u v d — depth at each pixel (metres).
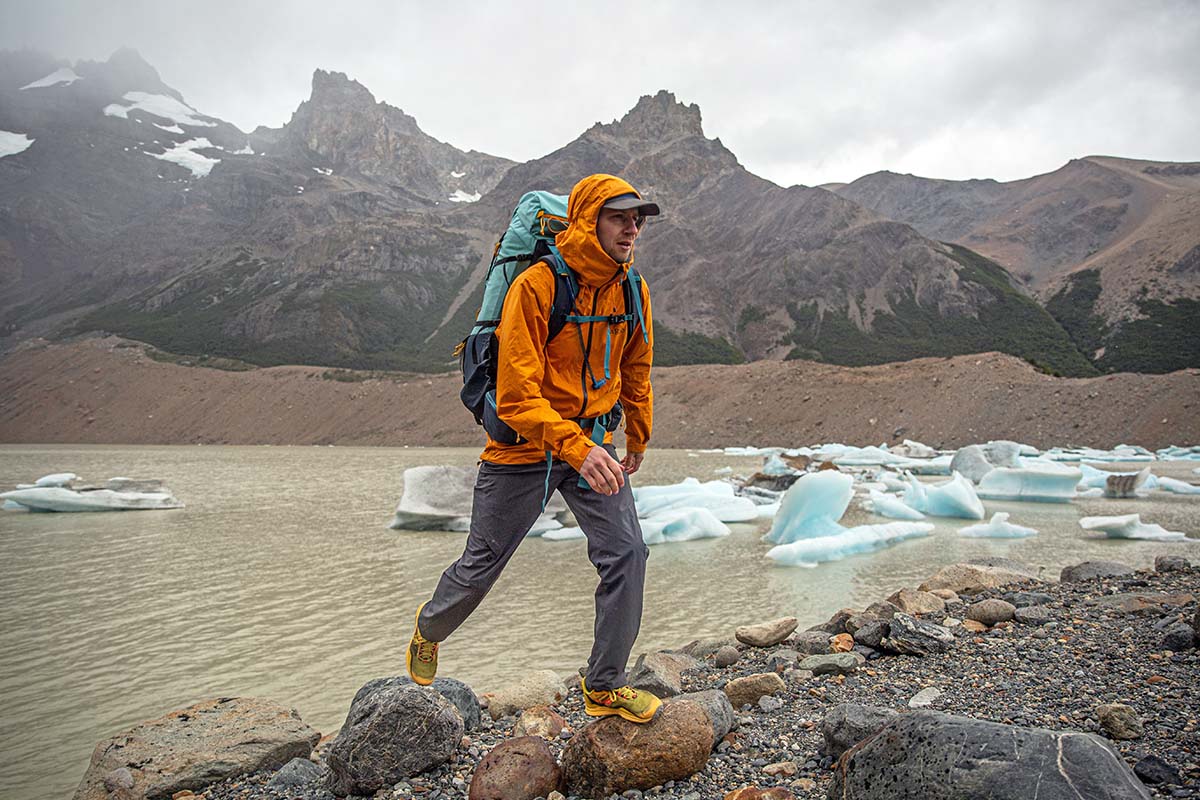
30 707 5.10
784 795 2.14
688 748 2.41
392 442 57.88
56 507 17.11
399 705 2.65
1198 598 4.36
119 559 11.05
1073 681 3.08
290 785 2.82
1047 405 39.12
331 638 6.77
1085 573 5.92
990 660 3.52
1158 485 20.11
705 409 50.81
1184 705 2.66
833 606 7.61
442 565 10.47
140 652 6.37
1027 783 1.64
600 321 2.07
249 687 5.44
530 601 8.06
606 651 2.26
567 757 2.49
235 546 12.23
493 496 2.17
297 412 65.00
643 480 24.33
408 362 97.06
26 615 7.75
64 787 3.87
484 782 2.41
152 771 2.97
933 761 1.78
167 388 72.19
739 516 14.72
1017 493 18.27
